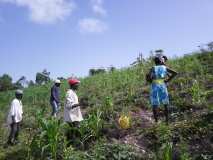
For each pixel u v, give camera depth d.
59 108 16.78
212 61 18.48
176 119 12.08
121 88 18.12
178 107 12.97
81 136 11.20
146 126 11.88
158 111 13.09
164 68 11.77
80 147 10.98
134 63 22.30
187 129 10.62
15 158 11.34
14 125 12.98
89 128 11.47
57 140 10.52
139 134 11.23
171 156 9.01
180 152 9.49
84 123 11.39
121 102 15.19
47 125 10.56
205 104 12.60
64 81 26.59
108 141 11.11
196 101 13.02
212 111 11.35
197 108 12.56
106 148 9.98
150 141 10.61
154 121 12.30
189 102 13.05
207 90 14.24
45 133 10.52
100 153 9.82
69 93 11.66
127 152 9.77
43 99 22.86
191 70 17.52
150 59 22.42
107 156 9.73
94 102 16.95
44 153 10.77
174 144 10.11
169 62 20.28
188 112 12.39
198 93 13.09
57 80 16.53
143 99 14.95
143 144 10.60
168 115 12.57
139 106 14.40
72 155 9.98
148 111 13.72
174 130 10.77
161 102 11.56
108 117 13.22
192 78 16.20
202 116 11.38
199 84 15.11
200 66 17.38
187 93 14.15
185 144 9.89
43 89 26.42
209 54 19.77
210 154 9.37
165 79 11.91
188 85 15.44
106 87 19.39
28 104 22.06
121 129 11.74
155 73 11.70
